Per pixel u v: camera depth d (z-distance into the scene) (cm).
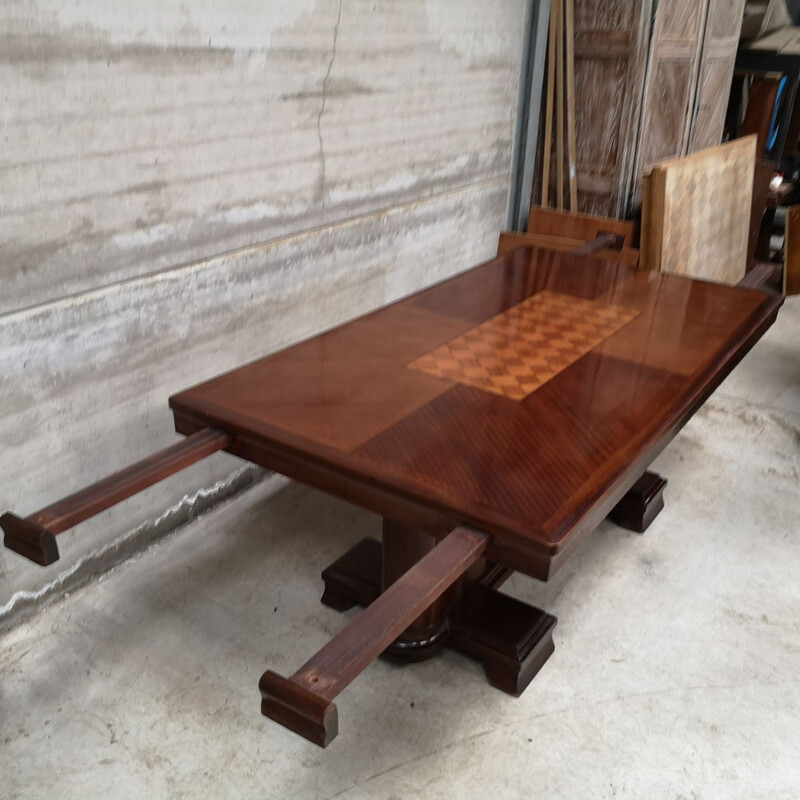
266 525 247
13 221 173
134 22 184
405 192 304
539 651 190
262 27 218
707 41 394
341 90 254
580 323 212
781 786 164
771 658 199
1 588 195
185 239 216
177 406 162
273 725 175
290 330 267
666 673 193
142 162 197
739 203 390
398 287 320
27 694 180
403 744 171
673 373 183
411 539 180
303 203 255
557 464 143
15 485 192
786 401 338
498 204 373
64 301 189
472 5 304
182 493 241
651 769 167
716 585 226
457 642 192
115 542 223
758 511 261
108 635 199
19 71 165
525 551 124
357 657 103
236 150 223
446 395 169
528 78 356
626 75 348
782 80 536
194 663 191
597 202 378
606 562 233
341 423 155
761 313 222
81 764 164
